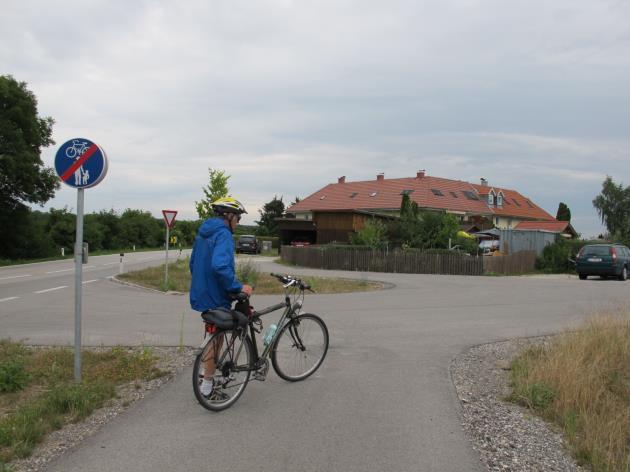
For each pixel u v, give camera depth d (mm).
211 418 4891
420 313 11695
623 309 9500
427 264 27234
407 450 4184
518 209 67000
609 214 63906
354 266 29312
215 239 5172
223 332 5203
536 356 7270
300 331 6230
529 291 16750
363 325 10047
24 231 38688
